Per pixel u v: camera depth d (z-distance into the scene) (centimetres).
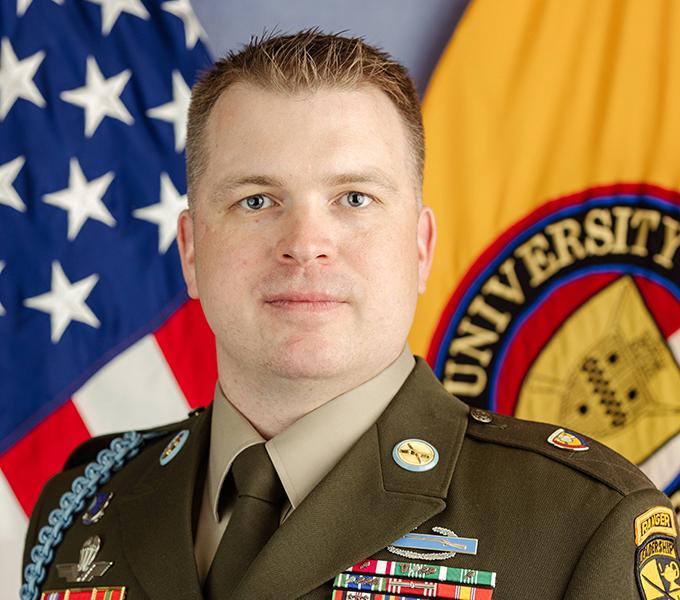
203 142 132
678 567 119
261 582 117
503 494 121
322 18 283
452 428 132
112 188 262
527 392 245
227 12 286
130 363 256
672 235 243
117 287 259
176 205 263
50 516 153
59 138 261
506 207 250
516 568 115
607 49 252
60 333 255
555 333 246
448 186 252
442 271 250
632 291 244
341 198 126
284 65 126
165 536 132
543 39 252
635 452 240
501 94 253
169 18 268
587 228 247
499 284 249
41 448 252
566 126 251
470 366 248
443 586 116
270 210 125
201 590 124
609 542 114
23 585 157
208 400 257
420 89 279
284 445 127
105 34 267
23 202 259
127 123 264
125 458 159
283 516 126
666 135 246
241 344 125
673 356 240
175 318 260
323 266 122
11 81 262
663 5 249
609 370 243
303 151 123
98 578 136
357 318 124
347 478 123
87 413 254
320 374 123
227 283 125
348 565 118
